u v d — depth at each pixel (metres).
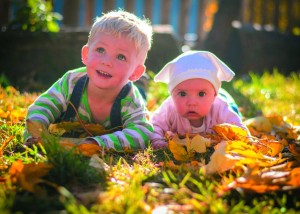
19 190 2.00
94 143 2.75
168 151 2.88
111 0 9.06
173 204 1.96
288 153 2.82
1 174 2.20
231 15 8.48
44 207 1.84
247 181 2.01
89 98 3.07
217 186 2.13
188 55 3.22
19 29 5.98
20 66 5.90
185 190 2.04
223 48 8.52
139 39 2.98
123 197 1.90
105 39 2.91
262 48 8.27
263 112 4.49
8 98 4.01
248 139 2.93
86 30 6.12
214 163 2.29
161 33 6.48
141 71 3.13
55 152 2.28
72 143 2.60
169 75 3.28
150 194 2.04
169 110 3.31
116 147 2.82
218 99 3.32
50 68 5.98
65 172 2.16
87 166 2.25
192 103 3.11
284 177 2.12
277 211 1.90
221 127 2.98
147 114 3.28
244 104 4.78
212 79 3.14
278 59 8.48
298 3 9.73
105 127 3.19
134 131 2.95
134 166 2.38
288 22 9.72
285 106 4.88
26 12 6.14
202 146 2.73
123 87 3.10
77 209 1.85
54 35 5.96
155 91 5.15
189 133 3.25
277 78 6.87
